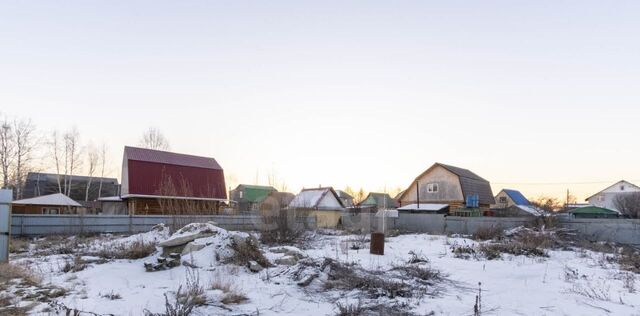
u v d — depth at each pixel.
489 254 12.37
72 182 43.47
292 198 18.92
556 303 6.46
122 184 28.39
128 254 10.23
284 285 7.38
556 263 11.02
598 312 5.96
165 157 28.19
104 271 8.30
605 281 8.50
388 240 18.61
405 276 8.52
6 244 9.41
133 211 25.34
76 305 5.60
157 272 8.29
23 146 37.91
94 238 16.03
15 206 26.56
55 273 8.20
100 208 32.84
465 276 8.89
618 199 42.19
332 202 32.75
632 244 17.83
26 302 5.61
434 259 11.74
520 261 11.43
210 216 19.31
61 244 13.59
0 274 7.46
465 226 23.81
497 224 21.88
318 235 18.77
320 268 8.37
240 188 35.75
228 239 9.59
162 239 12.27
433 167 41.38
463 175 40.69
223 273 8.09
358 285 7.39
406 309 5.97
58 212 27.19
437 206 36.91
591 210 33.81
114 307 5.57
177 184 26.56
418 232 25.08
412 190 42.97
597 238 18.81
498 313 5.85
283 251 10.80
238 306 5.91
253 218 21.03
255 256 9.25
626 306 6.36
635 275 9.34
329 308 5.99
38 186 40.12
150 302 5.89
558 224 20.03
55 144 40.56
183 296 6.14
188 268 8.51
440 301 6.49
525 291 7.36
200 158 30.20
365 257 11.66
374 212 30.23
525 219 21.73
